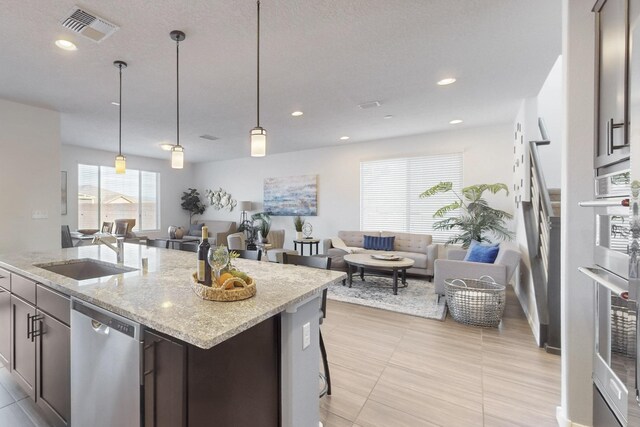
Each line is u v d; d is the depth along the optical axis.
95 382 1.37
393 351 2.62
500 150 4.98
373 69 2.93
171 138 5.66
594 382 1.56
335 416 1.82
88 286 1.55
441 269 3.71
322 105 3.92
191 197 8.52
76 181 6.50
